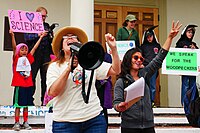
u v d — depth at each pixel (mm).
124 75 4570
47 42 8273
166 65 7906
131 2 10984
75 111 3428
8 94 9688
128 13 10953
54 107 3525
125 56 4621
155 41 8578
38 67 8219
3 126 7348
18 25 7211
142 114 4434
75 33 3662
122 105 4008
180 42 8438
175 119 7844
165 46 4711
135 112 4426
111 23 10812
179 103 10773
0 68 9703
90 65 3180
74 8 7395
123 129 4480
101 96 5582
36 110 7359
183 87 8516
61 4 10297
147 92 4547
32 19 7355
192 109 4816
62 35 3629
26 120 6793
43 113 7395
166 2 11109
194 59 7965
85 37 3672
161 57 4691
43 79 8234
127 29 8914
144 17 11016
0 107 7316
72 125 3420
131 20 8859
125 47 7688
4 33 9789
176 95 10781
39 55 8219
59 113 3465
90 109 3461
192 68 7957
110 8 10828
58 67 3572
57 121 3469
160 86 10695
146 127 4453
